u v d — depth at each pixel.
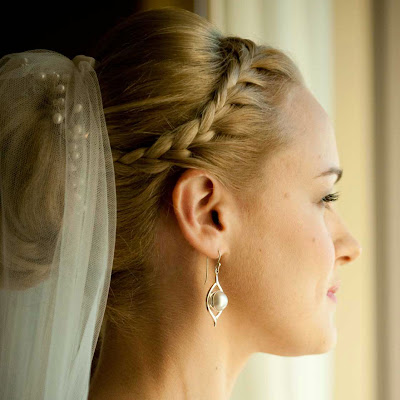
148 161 0.83
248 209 0.86
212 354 0.86
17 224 0.82
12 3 1.42
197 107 0.84
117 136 0.85
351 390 1.63
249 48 0.92
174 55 0.85
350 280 1.63
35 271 0.82
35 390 0.79
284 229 0.87
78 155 0.81
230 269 0.86
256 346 0.91
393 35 1.65
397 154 1.64
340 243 0.97
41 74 0.83
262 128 0.87
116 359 0.85
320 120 0.93
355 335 1.64
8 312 0.83
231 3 1.58
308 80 1.62
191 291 0.85
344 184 1.64
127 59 0.87
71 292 0.79
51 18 1.45
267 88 0.90
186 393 0.84
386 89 1.65
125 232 0.85
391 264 1.64
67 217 0.79
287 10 1.61
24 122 0.82
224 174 0.84
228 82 0.85
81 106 0.82
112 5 1.49
